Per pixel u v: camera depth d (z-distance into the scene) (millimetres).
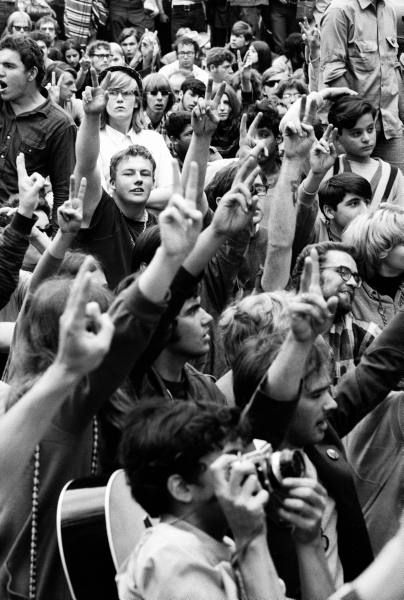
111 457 3580
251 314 3955
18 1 13125
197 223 3170
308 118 5184
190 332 3852
